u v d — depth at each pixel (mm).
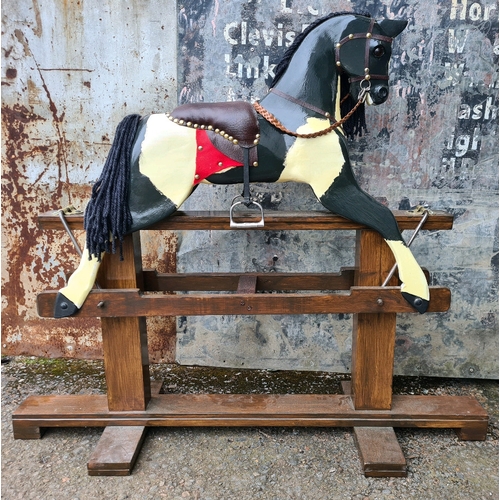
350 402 1323
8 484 1120
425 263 1537
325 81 1111
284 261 1564
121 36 1429
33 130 1509
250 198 1108
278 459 1210
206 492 1099
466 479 1146
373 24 1086
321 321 1614
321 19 1126
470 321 1575
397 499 1082
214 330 1641
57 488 1109
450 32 1376
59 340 1685
